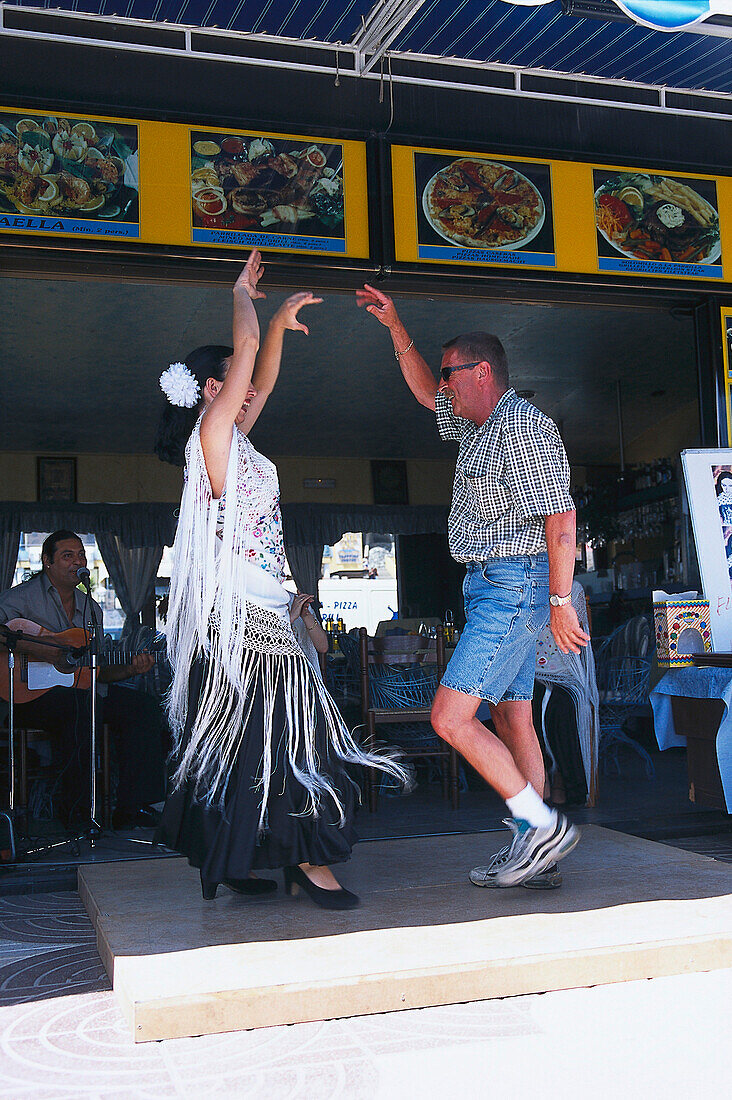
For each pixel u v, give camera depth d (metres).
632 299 5.34
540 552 3.01
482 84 4.94
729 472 4.73
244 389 2.85
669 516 11.17
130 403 11.46
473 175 4.90
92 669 4.41
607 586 11.41
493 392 3.12
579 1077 1.90
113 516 12.06
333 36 4.58
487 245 4.89
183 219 4.45
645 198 5.21
